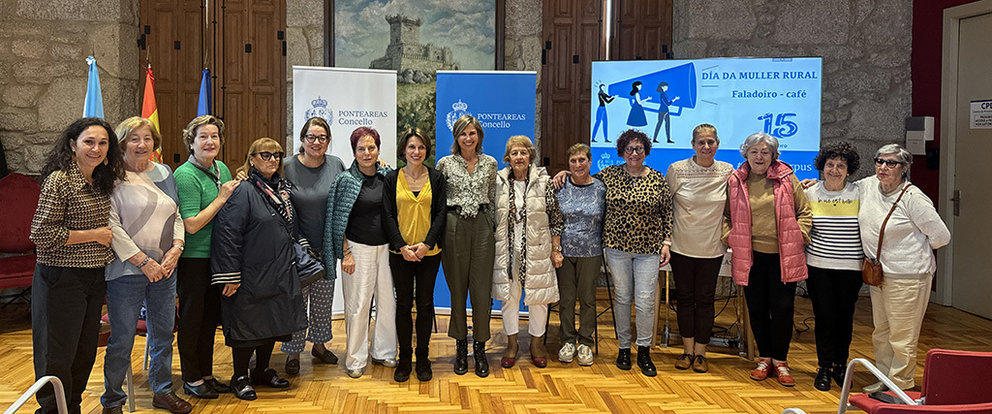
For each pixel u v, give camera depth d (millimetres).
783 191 3807
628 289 4152
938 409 1662
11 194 5270
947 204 5898
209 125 3352
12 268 4891
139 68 6156
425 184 3869
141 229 3043
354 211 3898
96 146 2781
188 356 3520
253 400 3572
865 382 3922
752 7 6117
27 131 5793
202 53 6203
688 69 5012
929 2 5984
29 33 5758
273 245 3432
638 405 3562
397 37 6281
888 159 3557
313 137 3871
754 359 4398
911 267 3559
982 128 5562
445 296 5504
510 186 4070
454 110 5121
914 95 6188
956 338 4965
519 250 4043
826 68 6188
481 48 6316
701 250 4027
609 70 5098
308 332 4121
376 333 4184
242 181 3432
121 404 3248
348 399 3613
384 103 5211
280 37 6250
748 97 4980
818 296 3846
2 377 3904
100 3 5828
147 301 3271
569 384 3885
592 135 5148
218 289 3557
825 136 6254
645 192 4027
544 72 6422
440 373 4066
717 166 4012
